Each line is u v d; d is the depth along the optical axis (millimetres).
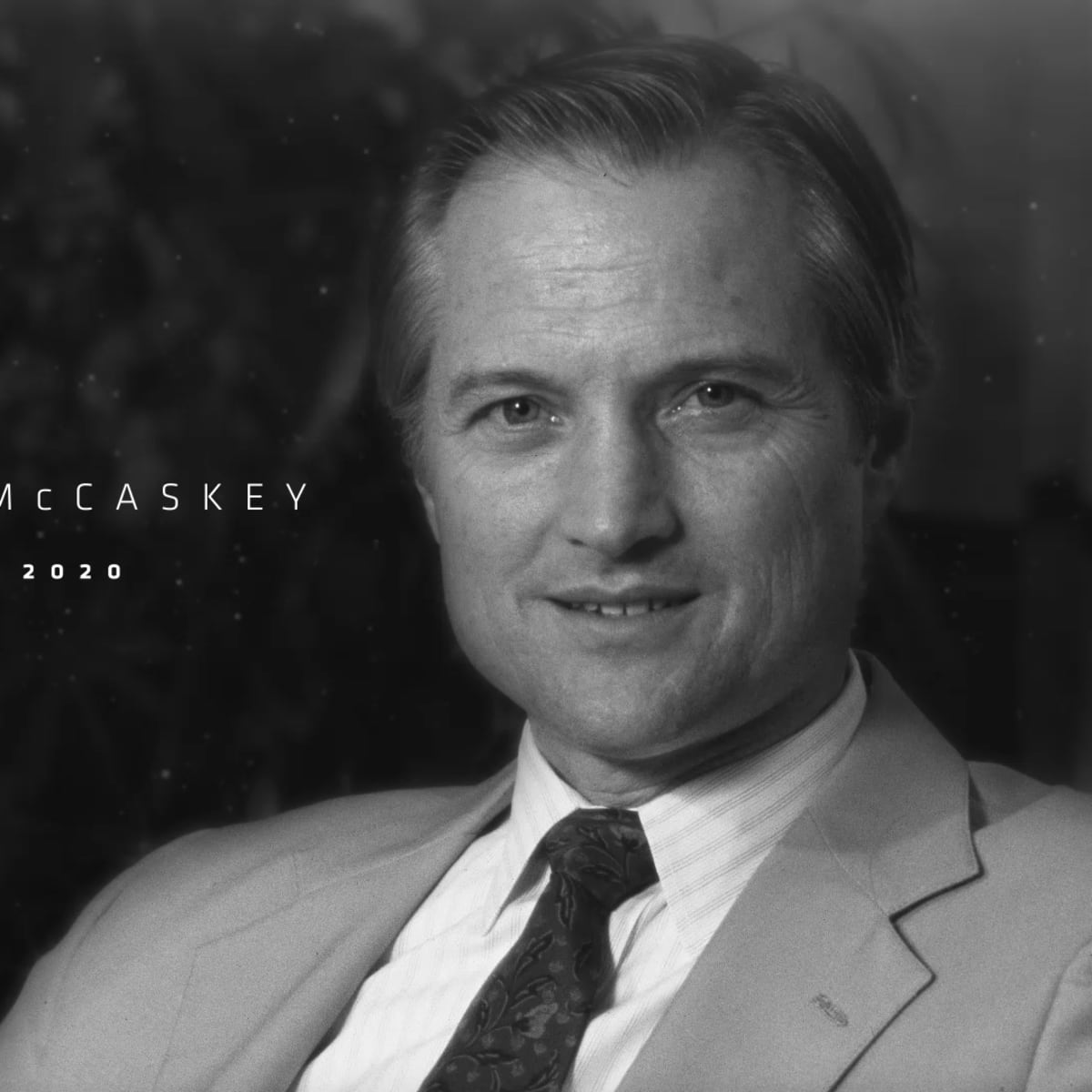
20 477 5152
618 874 3164
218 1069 3492
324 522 5242
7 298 5133
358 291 5152
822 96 3127
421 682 5305
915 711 3355
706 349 2871
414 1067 3217
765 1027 2801
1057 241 5312
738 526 2916
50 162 5141
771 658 2980
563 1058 2947
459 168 3158
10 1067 3775
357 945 3486
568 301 2914
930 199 5312
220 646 5234
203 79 5188
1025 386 5344
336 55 5191
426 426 3266
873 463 3277
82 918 4020
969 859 2934
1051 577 5293
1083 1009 2650
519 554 3020
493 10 5121
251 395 5191
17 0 5152
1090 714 5277
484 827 3680
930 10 5336
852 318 3039
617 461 2869
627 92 2979
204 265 5176
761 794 3139
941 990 2762
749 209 2947
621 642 2949
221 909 3764
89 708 5199
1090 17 5277
